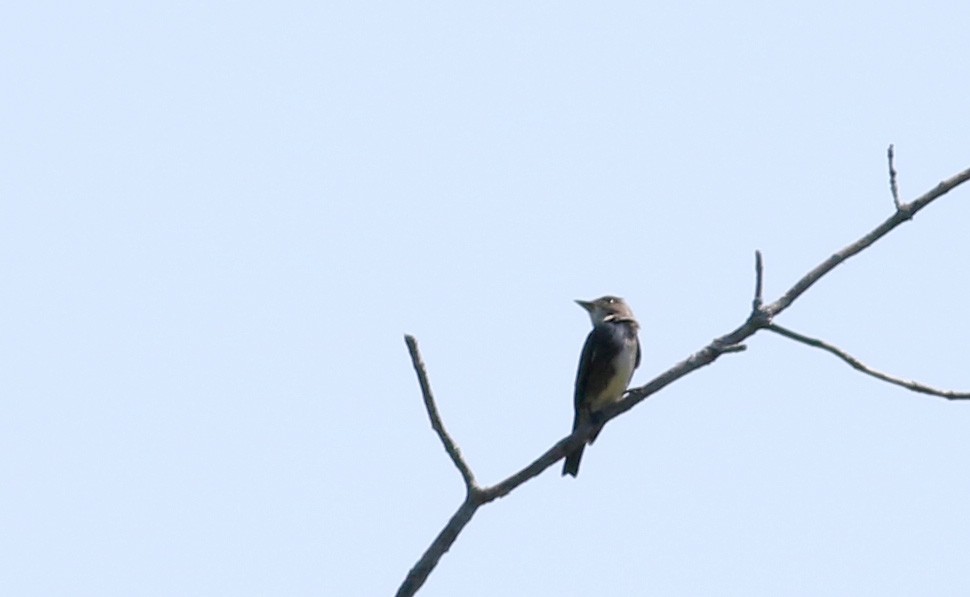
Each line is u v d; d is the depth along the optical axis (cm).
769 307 1078
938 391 1060
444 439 1038
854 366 1077
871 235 1082
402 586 1000
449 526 1016
